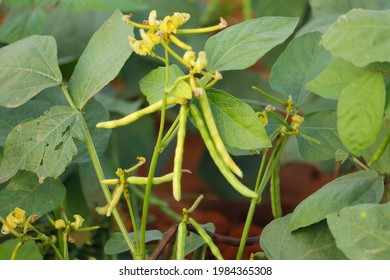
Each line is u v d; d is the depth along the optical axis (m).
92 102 0.96
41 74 0.86
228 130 0.77
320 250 0.81
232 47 0.82
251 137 0.77
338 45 0.73
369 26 0.73
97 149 0.95
